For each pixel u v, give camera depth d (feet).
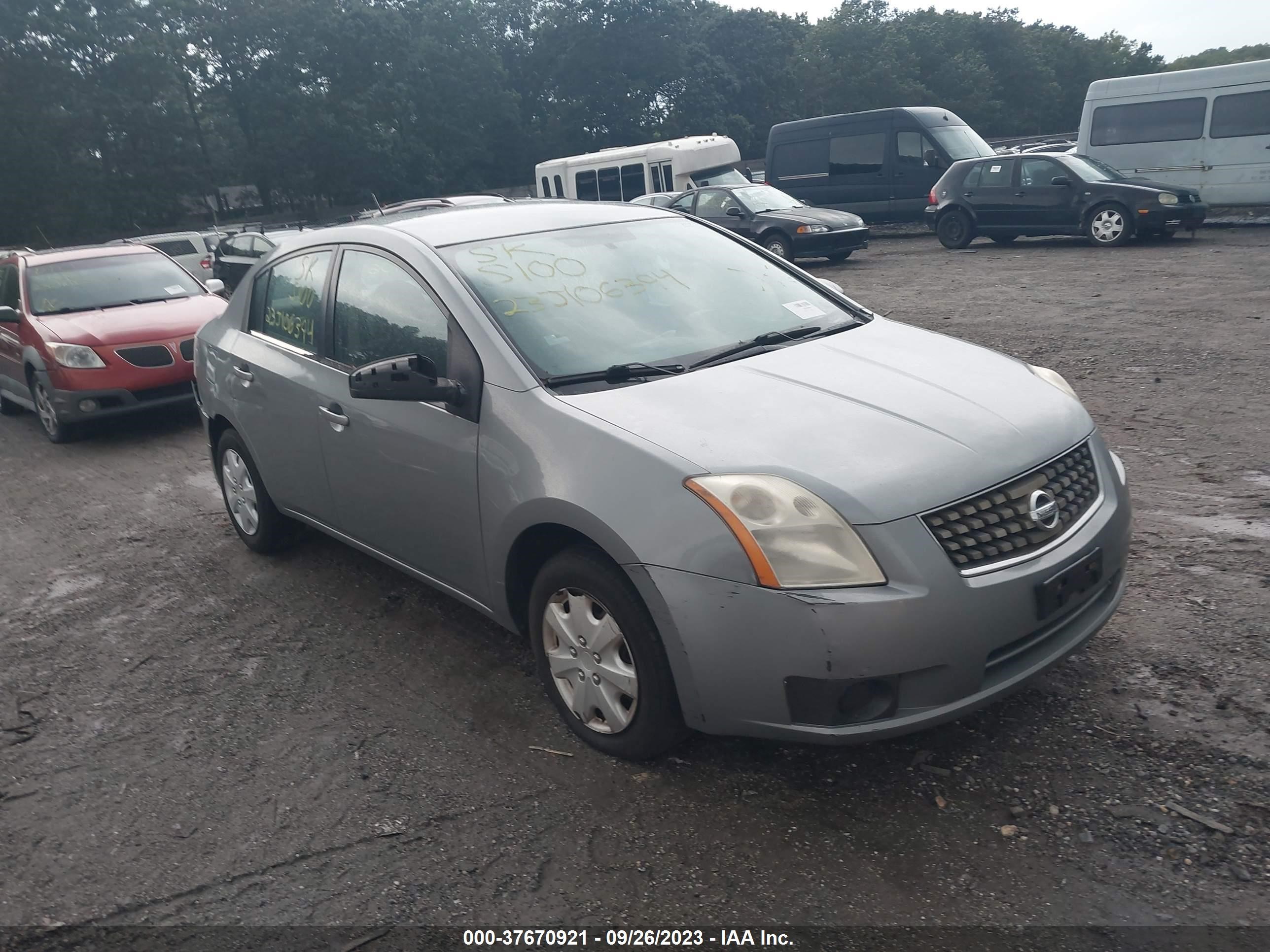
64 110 168.35
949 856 8.67
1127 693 10.80
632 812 9.68
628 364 11.14
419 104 199.82
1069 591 9.27
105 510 21.97
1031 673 9.23
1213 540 14.64
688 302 12.54
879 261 58.59
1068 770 9.62
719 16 276.41
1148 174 59.47
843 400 10.14
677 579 8.96
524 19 238.27
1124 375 25.03
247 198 201.05
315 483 14.42
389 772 10.79
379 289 13.04
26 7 165.27
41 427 32.04
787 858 8.85
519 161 228.02
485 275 12.09
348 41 190.90
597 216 14.15
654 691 9.57
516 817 9.80
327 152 185.06
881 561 8.54
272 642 14.33
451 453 11.34
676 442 9.46
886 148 68.64
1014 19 342.64
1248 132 55.42
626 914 8.39
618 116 236.02
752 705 8.94
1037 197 56.08
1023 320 33.96
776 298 13.16
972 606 8.64
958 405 10.15
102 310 30.17
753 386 10.49
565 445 10.02
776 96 275.59
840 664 8.49
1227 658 11.30
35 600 17.02
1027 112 342.23
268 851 9.70
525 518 10.32
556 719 11.47
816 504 8.71
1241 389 22.75
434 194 199.11
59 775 11.50
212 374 16.78
